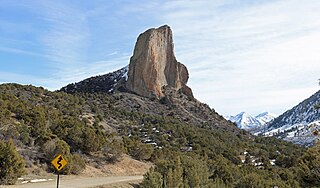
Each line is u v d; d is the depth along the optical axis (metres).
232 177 35.19
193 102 100.19
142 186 23.77
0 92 49.88
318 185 20.84
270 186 33.59
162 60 103.38
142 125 64.88
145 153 40.38
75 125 36.75
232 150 59.88
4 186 19.16
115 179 27.16
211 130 77.31
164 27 107.75
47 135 31.69
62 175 26.31
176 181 24.38
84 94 83.31
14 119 35.38
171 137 59.53
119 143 37.72
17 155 21.36
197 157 34.50
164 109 87.69
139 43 102.94
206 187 28.44
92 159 33.22
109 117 63.31
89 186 21.34
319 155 15.30
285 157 56.31
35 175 23.98
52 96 61.75
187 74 110.19
